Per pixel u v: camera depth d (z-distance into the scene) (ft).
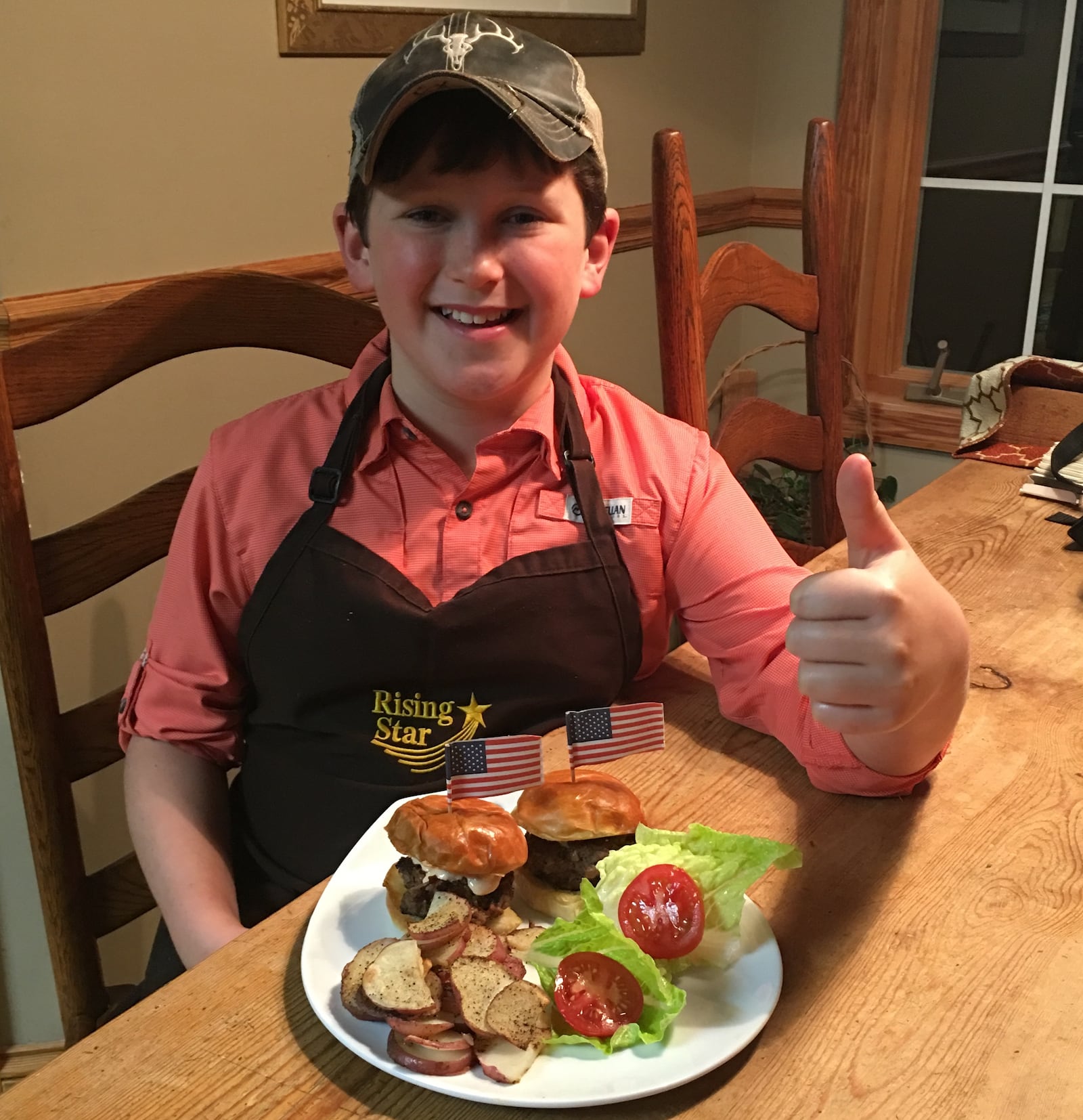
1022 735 3.07
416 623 3.10
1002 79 7.50
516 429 3.18
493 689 3.22
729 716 3.19
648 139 7.30
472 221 2.83
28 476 4.33
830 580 2.25
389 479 3.21
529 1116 1.90
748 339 8.89
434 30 2.93
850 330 8.18
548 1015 2.02
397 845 2.36
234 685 3.44
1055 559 4.21
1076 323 7.73
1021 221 7.73
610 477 3.37
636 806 2.50
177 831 3.23
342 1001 2.07
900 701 2.23
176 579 3.35
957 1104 1.91
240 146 4.82
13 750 4.34
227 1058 2.01
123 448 4.65
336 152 5.27
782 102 8.21
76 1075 1.96
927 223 8.09
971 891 2.46
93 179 4.30
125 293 4.42
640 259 7.55
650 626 3.43
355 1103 1.92
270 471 3.29
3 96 3.97
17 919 4.69
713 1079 1.97
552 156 2.74
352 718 3.24
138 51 4.34
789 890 2.46
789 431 5.16
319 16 4.95
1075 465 4.79
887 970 2.23
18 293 4.15
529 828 2.45
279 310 3.79
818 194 5.14
